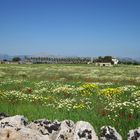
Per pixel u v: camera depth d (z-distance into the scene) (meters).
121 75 49.44
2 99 19.78
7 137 7.82
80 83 31.88
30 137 7.93
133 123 12.02
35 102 18.92
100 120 12.74
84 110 15.50
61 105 16.75
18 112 14.52
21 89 26.16
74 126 9.09
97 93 22.19
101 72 59.44
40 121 9.66
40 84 30.22
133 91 22.88
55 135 8.84
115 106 15.55
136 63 148.38
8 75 48.19
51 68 77.12
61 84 29.70
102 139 8.82
